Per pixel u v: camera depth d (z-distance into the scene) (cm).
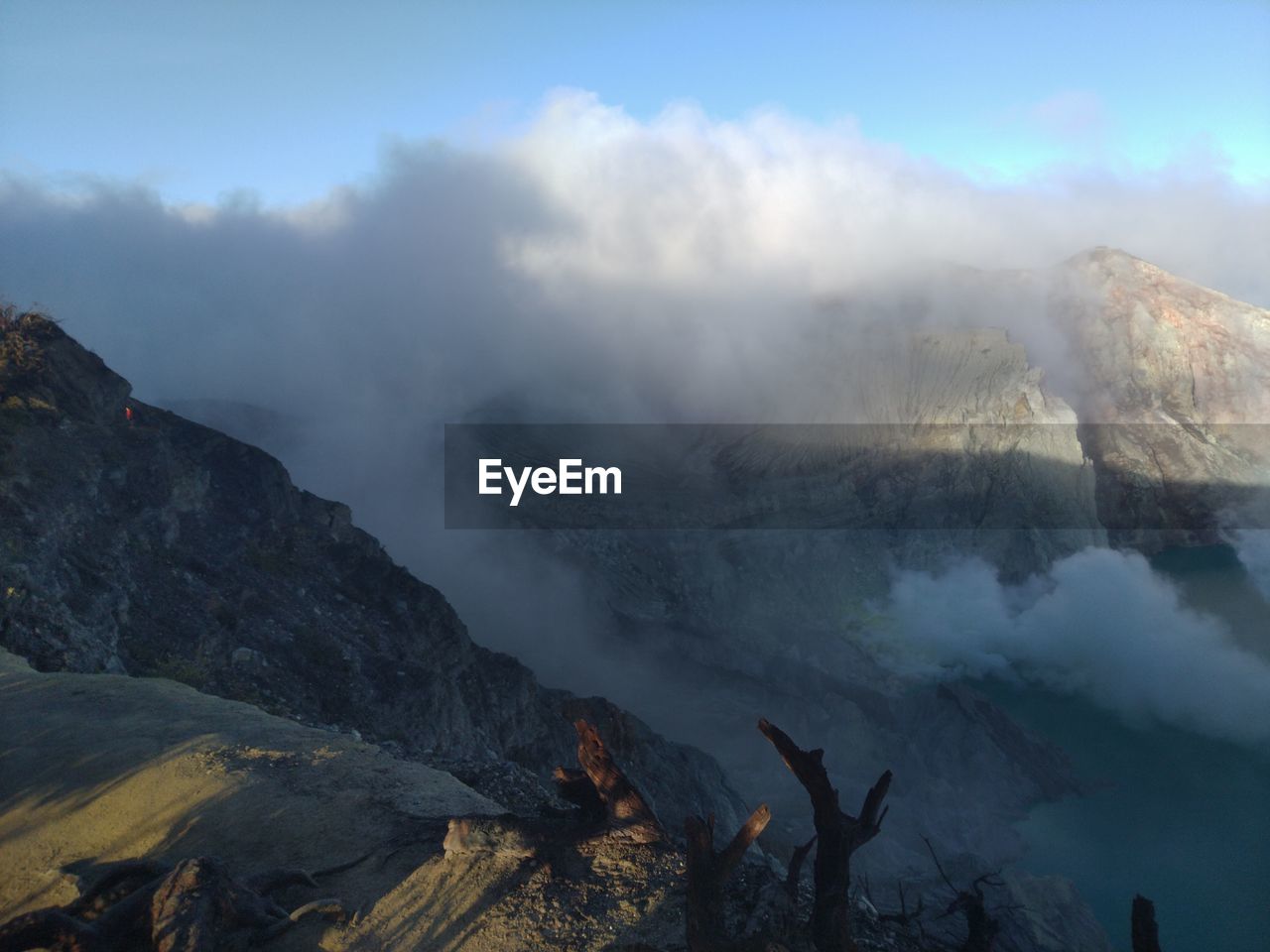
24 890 698
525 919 636
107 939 584
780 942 555
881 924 791
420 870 708
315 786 867
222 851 746
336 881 696
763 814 585
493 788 1165
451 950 607
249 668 1828
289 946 607
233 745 962
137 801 830
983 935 702
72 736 984
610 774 777
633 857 722
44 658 1370
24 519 1667
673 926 629
